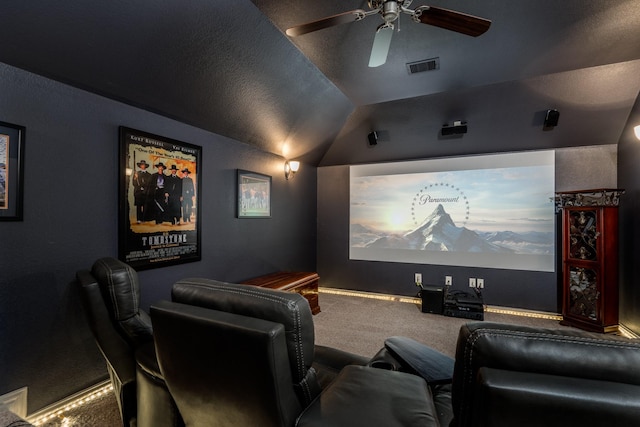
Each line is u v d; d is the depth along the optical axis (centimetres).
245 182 363
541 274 388
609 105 319
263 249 395
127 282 148
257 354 83
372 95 352
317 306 398
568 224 348
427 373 140
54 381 192
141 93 230
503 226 409
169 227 268
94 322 142
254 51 246
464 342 81
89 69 195
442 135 408
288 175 446
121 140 228
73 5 163
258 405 89
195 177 294
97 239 216
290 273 407
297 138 407
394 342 174
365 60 274
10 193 172
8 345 173
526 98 332
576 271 344
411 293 462
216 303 106
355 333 322
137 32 191
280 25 227
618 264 334
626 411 61
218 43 226
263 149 395
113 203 225
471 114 368
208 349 93
